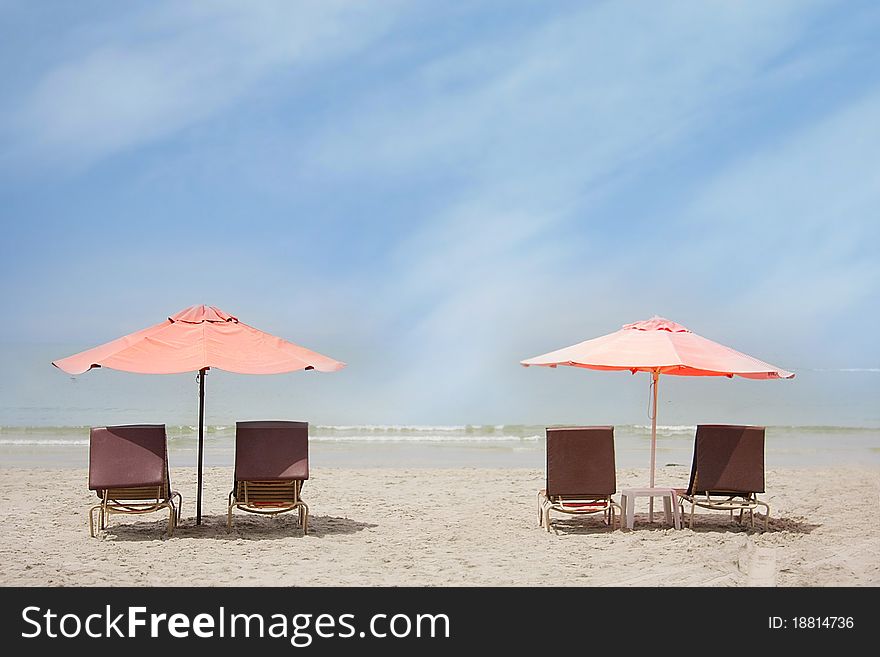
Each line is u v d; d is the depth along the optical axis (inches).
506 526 383.9
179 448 739.4
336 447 780.6
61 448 734.5
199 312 358.9
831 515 413.1
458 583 288.8
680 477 539.8
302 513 363.3
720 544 343.9
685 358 347.9
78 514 404.2
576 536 361.7
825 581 291.9
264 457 347.6
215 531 367.2
